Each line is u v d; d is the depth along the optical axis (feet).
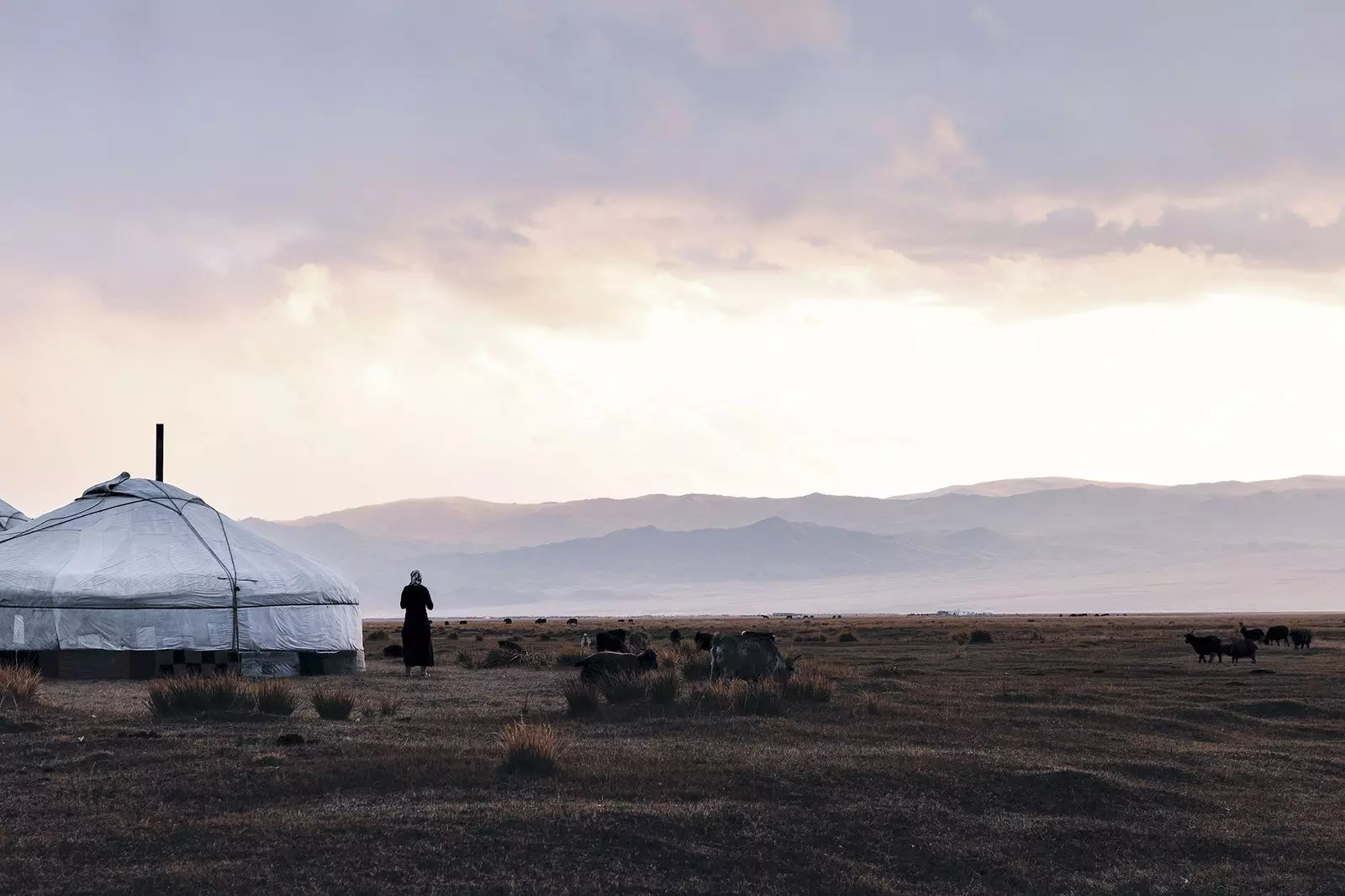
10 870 35.32
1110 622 397.80
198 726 61.11
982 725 69.36
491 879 36.58
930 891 39.45
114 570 111.75
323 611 118.32
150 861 36.60
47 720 62.23
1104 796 49.96
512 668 121.90
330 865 36.70
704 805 44.88
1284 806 51.11
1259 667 124.88
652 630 286.87
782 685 77.82
